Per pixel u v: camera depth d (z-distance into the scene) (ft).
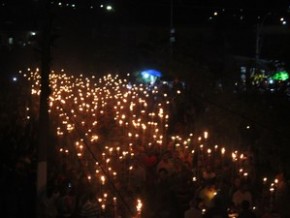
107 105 87.97
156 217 49.11
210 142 71.72
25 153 55.31
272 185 52.75
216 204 47.16
